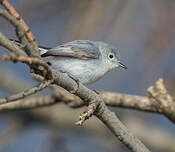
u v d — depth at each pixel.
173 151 12.66
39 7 12.44
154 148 12.73
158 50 11.12
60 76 6.48
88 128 13.31
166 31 11.23
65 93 9.69
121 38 11.23
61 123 13.30
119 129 7.10
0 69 13.58
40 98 10.09
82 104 9.66
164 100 8.46
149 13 11.44
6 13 5.55
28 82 13.88
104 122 7.13
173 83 10.94
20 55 5.61
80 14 10.97
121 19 11.21
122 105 9.08
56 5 12.39
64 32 11.77
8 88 13.45
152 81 11.12
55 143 12.82
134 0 11.38
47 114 13.27
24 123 13.24
